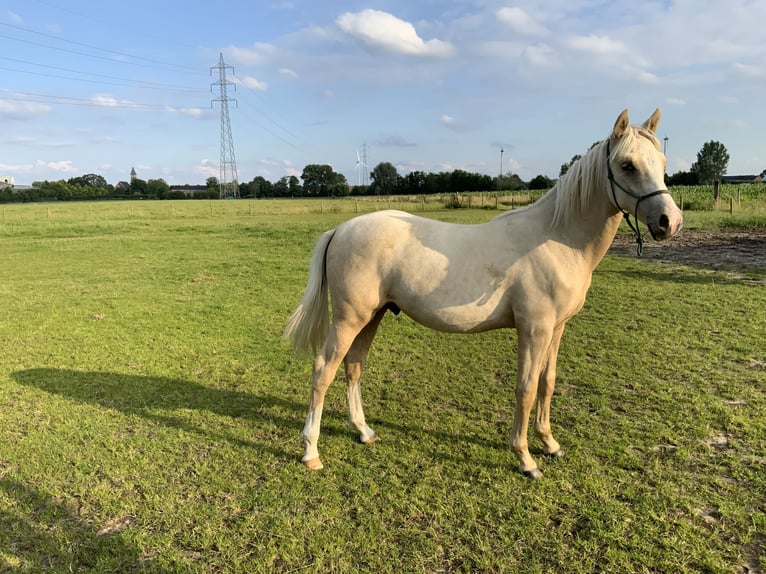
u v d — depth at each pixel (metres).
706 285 7.85
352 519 2.59
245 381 4.52
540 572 2.21
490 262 2.85
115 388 4.31
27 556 2.30
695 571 2.21
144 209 37.75
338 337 3.05
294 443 3.40
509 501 2.72
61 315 6.80
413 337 5.83
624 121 2.65
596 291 7.69
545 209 2.93
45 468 3.03
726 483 2.83
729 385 4.14
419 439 3.44
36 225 21.59
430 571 2.23
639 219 2.68
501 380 4.50
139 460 3.14
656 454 3.15
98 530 2.51
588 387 4.22
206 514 2.62
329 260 3.11
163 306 7.38
